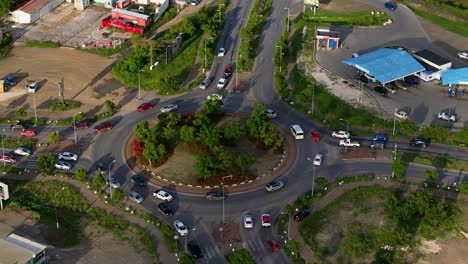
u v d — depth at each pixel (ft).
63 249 495.00
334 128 655.35
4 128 646.33
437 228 526.16
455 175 588.50
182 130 612.70
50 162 570.46
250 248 500.33
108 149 617.62
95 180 546.26
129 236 511.81
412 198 535.19
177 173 583.58
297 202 547.90
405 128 629.51
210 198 552.00
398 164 570.87
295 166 598.34
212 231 517.14
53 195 555.69
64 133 641.81
